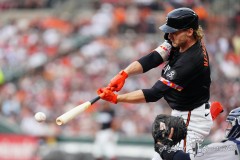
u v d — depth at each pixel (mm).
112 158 56344
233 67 67438
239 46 71125
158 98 21031
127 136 57156
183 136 18875
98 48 76812
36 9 92438
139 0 81750
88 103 20328
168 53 21812
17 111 68625
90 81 71000
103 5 84562
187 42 20969
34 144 59188
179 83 20812
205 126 21453
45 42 81500
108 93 20609
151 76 66750
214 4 77250
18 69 77562
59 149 58188
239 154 19109
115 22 80438
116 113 60500
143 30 78812
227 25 74750
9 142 59969
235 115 19562
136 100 20812
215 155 19219
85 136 57781
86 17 85312
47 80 74312
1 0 95438
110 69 71875
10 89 73312
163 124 18828
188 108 21266
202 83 21062
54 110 66312
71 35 81562
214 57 67688
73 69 74750
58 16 88312
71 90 70250
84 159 57312
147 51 73875
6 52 81125
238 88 59656
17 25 86938
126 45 76062
